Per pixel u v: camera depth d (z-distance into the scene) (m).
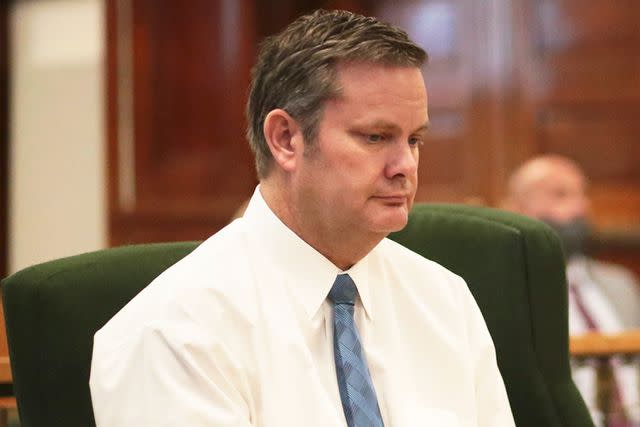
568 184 12.96
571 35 16.77
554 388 6.81
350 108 5.36
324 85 5.38
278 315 5.57
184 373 5.16
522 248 6.80
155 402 5.10
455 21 16.81
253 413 5.35
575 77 16.80
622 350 7.77
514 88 16.78
